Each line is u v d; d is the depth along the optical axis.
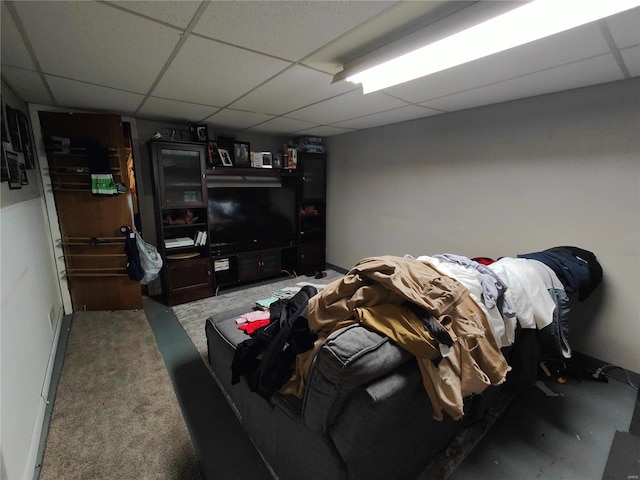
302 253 4.26
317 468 1.11
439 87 2.05
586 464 1.42
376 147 3.57
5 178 1.62
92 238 2.84
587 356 2.20
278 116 2.97
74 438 1.53
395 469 1.21
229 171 3.53
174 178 3.12
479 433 1.60
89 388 1.89
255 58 1.61
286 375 1.27
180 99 2.38
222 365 1.83
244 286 3.86
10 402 1.24
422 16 1.21
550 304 1.52
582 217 2.11
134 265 2.91
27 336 1.62
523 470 1.40
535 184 2.31
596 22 1.22
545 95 2.19
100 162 2.70
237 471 1.39
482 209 2.66
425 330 1.02
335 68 1.74
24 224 1.89
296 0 1.10
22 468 1.26
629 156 1.88
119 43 1.43
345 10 1.17
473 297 1.26
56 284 2.74
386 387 0.94
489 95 2.22
